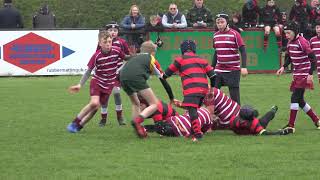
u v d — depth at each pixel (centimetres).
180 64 2623
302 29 5566
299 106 2914
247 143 2514
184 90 2598
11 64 5550
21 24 5859
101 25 8562
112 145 2509
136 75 2619
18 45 5544
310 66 2847
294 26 2869
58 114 3425
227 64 3048
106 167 2127
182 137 2658
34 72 5572
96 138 2680
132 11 5584
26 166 2155
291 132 2750
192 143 2520
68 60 5600
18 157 2298
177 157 2269
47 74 5584
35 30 5550
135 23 5572
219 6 8906
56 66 5591
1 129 2930
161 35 5578
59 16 8688
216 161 2200
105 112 3042
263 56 5716
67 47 5591
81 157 2283
